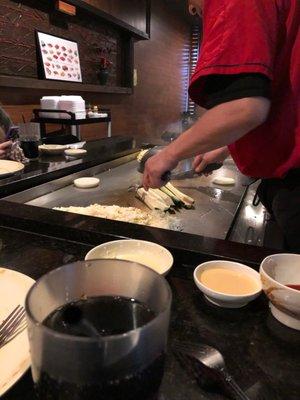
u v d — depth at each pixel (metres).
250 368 0.43
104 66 3.59
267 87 0.69
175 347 0.44
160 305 0.33
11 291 0.54
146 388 0.30
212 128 0.74
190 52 6.08
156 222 1.23
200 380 0.39
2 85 2.44
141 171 1.49
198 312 0.54
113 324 0.33
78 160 1.86
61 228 0.81
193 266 0.70
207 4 0.74
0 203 0.98
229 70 0.68
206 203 1.44
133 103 4.51
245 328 0.50
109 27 3.70
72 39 3.20
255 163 0.94
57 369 0.28
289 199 0.96
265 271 0.53
